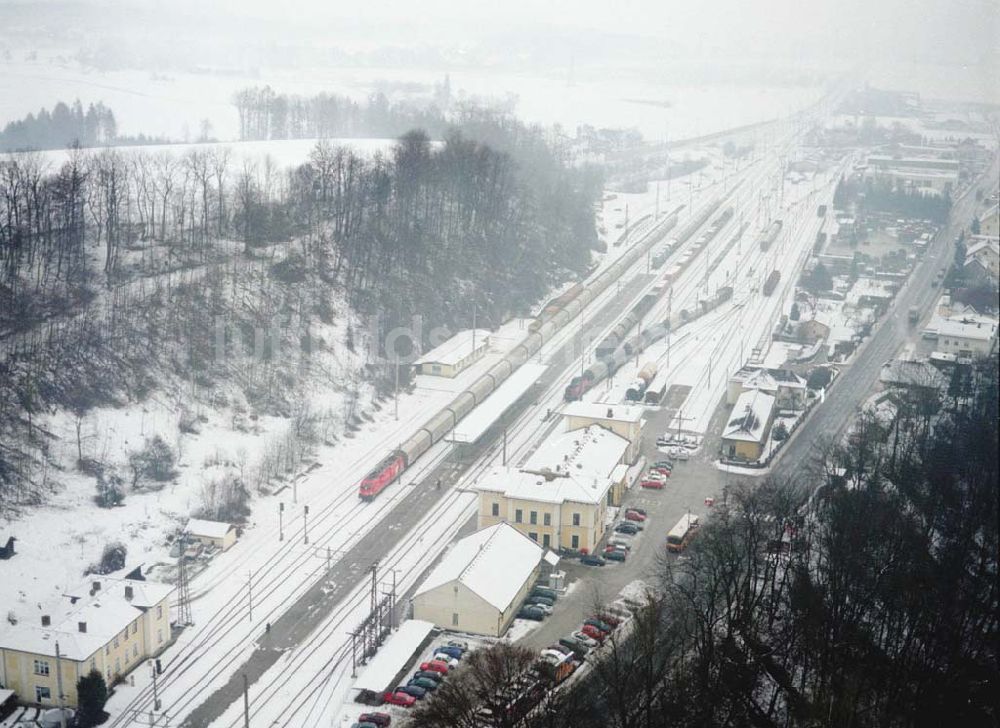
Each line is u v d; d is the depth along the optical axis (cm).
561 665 18162
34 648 17575
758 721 17400
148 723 17300
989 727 17650
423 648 19550
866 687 18038
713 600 18800
